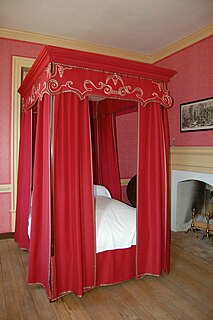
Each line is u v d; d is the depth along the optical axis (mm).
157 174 2688
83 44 4176
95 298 2324
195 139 3830
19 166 3496
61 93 2268
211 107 3562
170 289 2480
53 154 2250
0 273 2764
